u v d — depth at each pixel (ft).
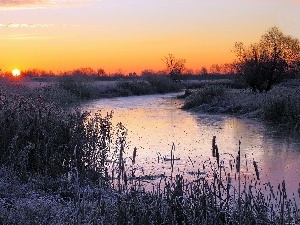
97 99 154.20
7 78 77.66
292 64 138.82
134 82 198.39
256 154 47.70
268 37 134.31
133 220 20.76
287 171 38.96
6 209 22.04
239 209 20.29
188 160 43.11
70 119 34.68
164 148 50.80
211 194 21.65
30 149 31.73
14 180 27.63
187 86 230.27
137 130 68.23
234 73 160.25
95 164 32.14
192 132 66.13
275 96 89.20
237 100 105.19
